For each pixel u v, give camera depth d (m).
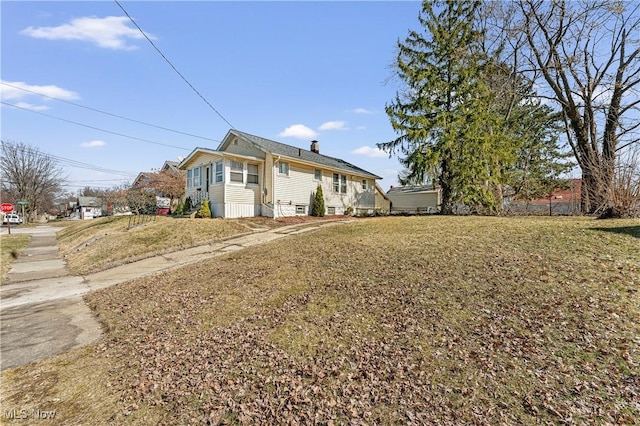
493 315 3.74
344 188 21.02
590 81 13.32
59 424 2.62
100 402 2.91
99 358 3.86
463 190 14.28
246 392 2.87
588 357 2.83
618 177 8.45
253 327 4.17
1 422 2.66
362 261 6.45
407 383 2.75
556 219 9.31
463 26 14.48
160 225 13.46
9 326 5.12
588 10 12.45
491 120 14.50
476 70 14.70
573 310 3.63
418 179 15.51
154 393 2.98
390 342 3.44
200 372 3.27
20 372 3.56
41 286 7.88
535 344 3.10
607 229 6.66
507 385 2.59
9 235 20.47
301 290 5.27
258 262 7.40
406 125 14.90
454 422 2.27
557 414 2.25
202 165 16.92
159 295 6.05
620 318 3.37
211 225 13.32
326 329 3.88
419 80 14.58
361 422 2.36
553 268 4.89
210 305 5.16
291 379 2.99
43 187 42.91
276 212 16.03
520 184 18.09
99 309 5.83
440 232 8.55
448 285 4.72
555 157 19.69
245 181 15.95
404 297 4.50
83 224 22.28
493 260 5.59
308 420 2.45
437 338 3.41
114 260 9.87
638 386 2.42
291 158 16.38
